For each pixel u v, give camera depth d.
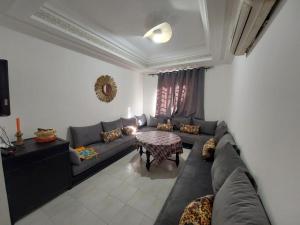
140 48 3.42
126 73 4.44
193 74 4.25
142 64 4.16
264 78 1.14
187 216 1.04
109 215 1.75
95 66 3.41
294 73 0.71
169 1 1.84
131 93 4.71
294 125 0.69
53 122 2.62
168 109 4.68
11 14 1.70
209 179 1.74
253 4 0.94
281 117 0.84
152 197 2.05
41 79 2.41
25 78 2.21
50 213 1.77
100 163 2.70
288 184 0.72
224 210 0.91
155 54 3.81
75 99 3.00
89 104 3.32
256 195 0.95
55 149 1.99
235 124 2.40
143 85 5.30
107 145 3.02
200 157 2.34
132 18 2.21
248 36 1.34
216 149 2.14
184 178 1.76
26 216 1.72
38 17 1.85
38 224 1.63
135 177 2.52
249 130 1.54
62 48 2.70
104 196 2.05
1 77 1.54
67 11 2.00
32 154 1.76
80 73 3.07
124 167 2.85
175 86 4.57
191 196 1.44
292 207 0.68
